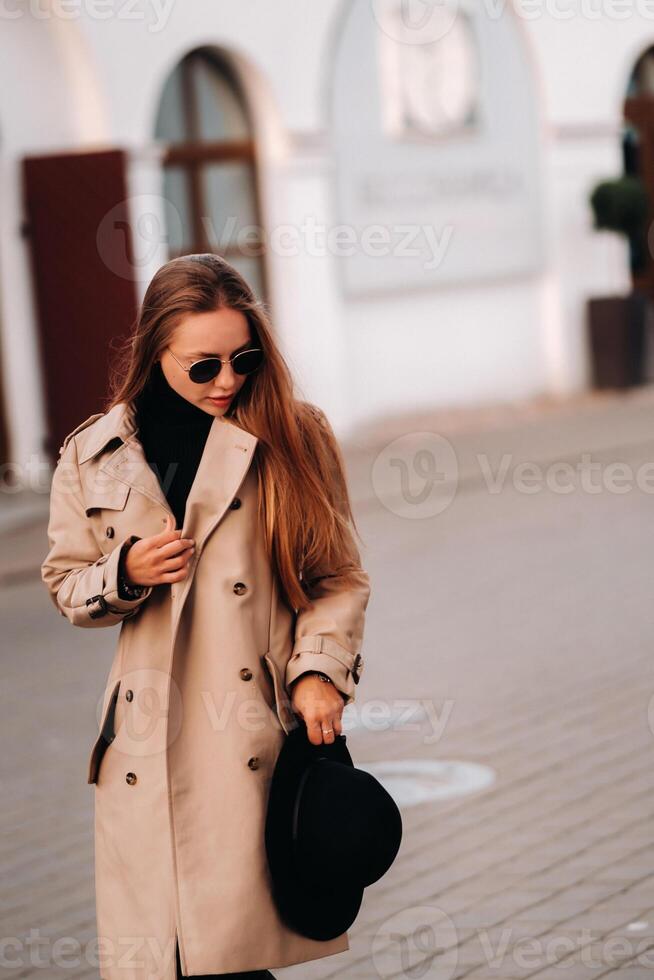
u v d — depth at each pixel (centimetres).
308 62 3512
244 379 628
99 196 2984
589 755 1278
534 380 4150
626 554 2198
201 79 3400
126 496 627
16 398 3019
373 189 3669
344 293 3634
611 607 1869
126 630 636
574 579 2053
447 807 1165
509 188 4012
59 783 1309
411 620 1895
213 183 3425
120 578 603
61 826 1195
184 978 619
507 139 4000
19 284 3012
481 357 3997
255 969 607
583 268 4212
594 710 1422
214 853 609
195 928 604
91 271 2994
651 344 4241
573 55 4119
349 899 611
